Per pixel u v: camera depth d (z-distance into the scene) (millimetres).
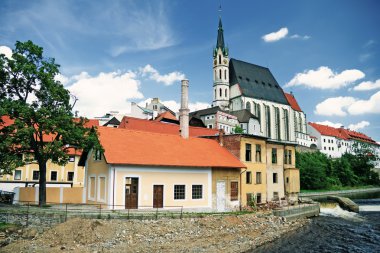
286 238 29141
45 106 29688
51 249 20719
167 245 22797
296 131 134625
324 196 74938
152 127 63750
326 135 145125
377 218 43156
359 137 164250
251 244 25766
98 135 31188
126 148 31375
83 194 34562
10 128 27141
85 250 20703
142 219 26281
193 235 25578
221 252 22641
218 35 125062
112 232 23516
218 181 35812
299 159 90250
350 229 34781
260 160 42250
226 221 29547
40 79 29047
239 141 39250
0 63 27891
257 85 126688
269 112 123688
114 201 28609
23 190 33031
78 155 50406
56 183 48750
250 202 38312
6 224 23875
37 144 29531
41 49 29484
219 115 95938
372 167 122500
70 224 23391
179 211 30750
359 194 85875
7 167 27078
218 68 122562
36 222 24078
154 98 120875
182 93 41188
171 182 32094
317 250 25797
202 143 39656
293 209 39125
